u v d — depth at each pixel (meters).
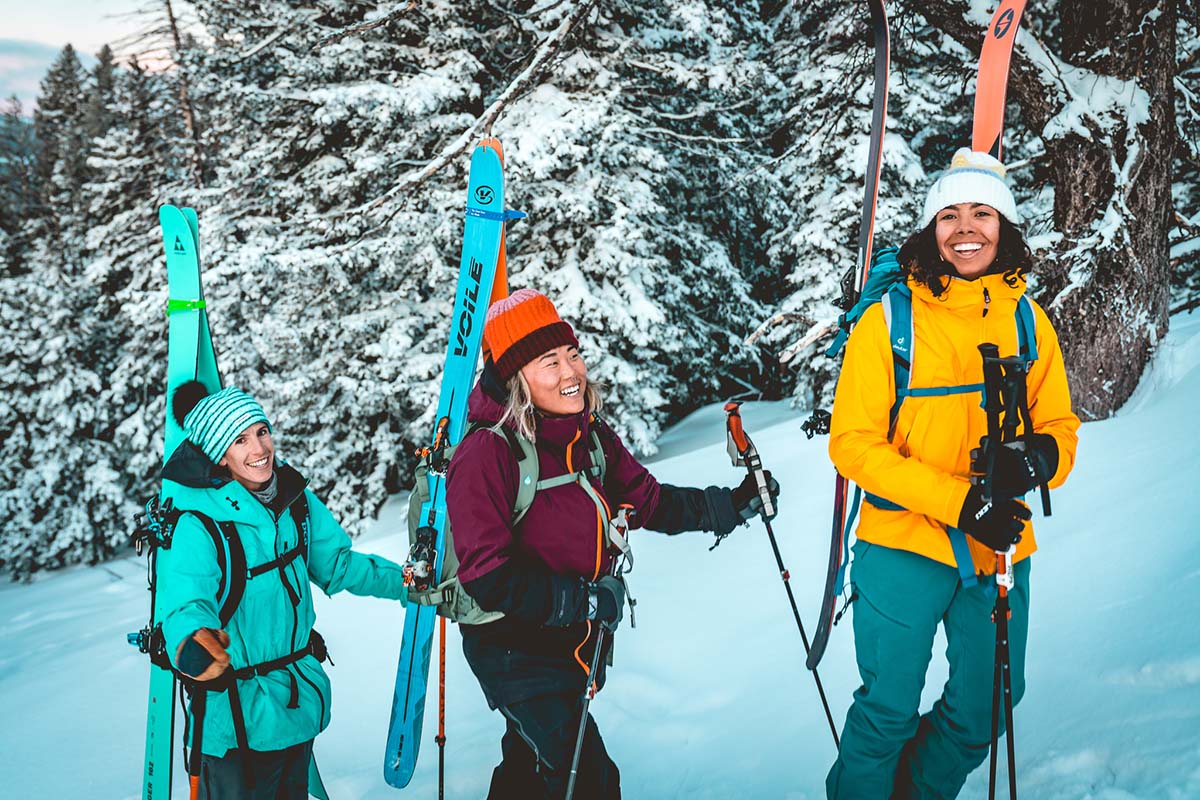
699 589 4.90
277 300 15.13
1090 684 2.51
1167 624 2.60
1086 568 3.35
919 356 1.93
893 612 1.98
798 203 14.80
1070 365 6.11
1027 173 11.52
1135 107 6.08
